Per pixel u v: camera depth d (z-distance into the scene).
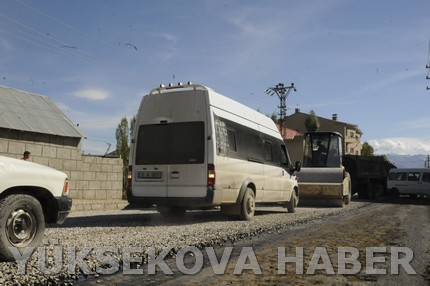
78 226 9.05
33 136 15.13
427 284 4.69
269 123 13.78
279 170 13.55
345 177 18.59
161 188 10.02
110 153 23.08
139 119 10.53
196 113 9.95
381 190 27.81
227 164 10.23
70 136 16.22
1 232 5.19
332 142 20.08
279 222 10.39
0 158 5.51
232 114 10.97
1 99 16.39
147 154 10.27
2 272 4.71
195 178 9.71
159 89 10.48
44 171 5.94
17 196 5.43
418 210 15.93
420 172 26.97
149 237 7.31
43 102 18.17
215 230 8.46
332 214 13.38
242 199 10.91
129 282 4.62
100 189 16.31
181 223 10.00
